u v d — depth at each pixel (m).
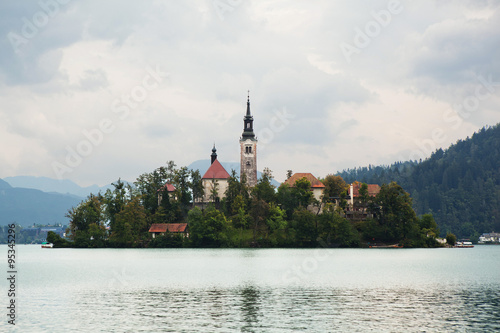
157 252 186.00
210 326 56.06
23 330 54.56
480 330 54.25
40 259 161.12
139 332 53.53
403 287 86.44
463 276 104.06
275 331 53.97
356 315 61.53
